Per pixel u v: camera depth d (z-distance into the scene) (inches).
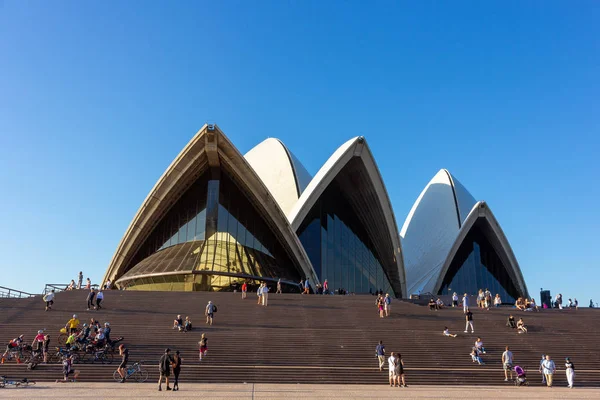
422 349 755.4
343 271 1606.8
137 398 483.2
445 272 1765.5
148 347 720.3
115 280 1457.9
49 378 629.0
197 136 1254.9
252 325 829.2
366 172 1494.8
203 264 1274.6
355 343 762.8
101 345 679.7
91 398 478.0
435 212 1983.3
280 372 657.6
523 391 599.2
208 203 1393.9
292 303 965.8
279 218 1408.7
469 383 662.5
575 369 728.3
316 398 499.2
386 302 904.9
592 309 1117.7
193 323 826.2
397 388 603.2
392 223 1605.6
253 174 1338.6
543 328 884.0
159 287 1295.5
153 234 1472.7
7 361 665.6
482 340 804.0
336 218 1657.2
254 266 1336.1
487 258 1895.9
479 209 1738.4
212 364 675.4
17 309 869.8
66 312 860.0
